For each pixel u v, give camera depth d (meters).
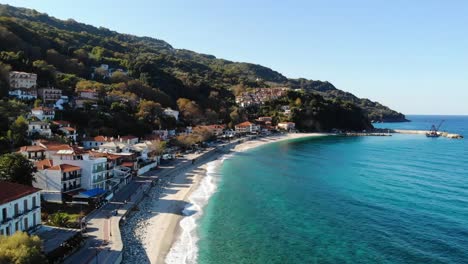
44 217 58.06
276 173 111.62
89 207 65.56
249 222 65.75
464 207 75.00
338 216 69.25
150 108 172.38
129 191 80.25
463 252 52.66
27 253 35.00
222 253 52.50
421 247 54.69
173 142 149.12
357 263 49.59
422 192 88.19
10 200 45.41
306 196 84.00
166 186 90.69
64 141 104.62
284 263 49.59
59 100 143.12
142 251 52.09
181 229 61.38
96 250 47.97
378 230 61.75
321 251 53.50
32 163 65.94
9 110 110.06
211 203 77.19
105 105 157.25
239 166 123.06
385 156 153.12
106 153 93.44
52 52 192.88
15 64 151.75
